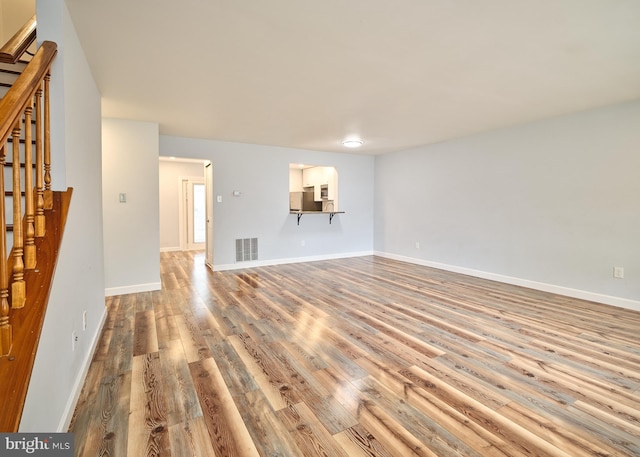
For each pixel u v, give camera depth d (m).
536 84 3.05
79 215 2.12
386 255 7.13
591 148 3.85
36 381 1.24
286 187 6.31
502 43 2.30
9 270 1.30
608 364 2.38
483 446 1.56
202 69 2.71
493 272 4.97
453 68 2.71
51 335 1.44
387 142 5.78
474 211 5.22
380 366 2.33
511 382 2.13
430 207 6.02
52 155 1.83
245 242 5.92
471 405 1.88
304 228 6.60
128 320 3.20
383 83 3.03
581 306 3.70
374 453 1.51
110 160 4.02
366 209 7.39
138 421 1.71
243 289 4.42
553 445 1.57
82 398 1.91
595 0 1.81
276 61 2.57
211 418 1.75
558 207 4.18
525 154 4.50
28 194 1.45
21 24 3.39
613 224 3.70
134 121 4.15
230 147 5.69
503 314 3.43
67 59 1.90
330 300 3.92
